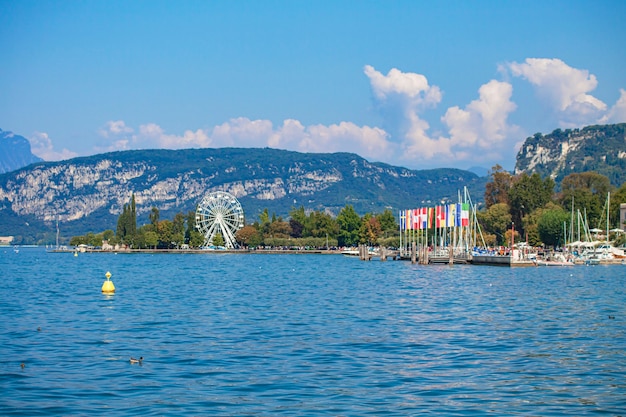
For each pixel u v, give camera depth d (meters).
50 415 40.66
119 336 67.88
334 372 51.44
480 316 83.69
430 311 89.06
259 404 42.94
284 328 73.25
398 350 60.22
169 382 48.34
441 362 55.16
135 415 40.56
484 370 52.28
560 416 40.91
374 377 49.91
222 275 184.25
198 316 83.94
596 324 76.44
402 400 43.88
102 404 42.84
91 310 90.69
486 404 43.09
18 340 65.38
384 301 102.62
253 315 84.88
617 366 53.81
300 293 118.88
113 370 52.03
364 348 61.16
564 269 193.38
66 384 47.72
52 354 58.25
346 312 88.00
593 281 144.25
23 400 43.72
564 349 60.91
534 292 117.56
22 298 109.12
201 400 43.72
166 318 81.94
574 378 49.88
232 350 60.09
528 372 51.66
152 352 59.19
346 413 41.06
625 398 44.66
